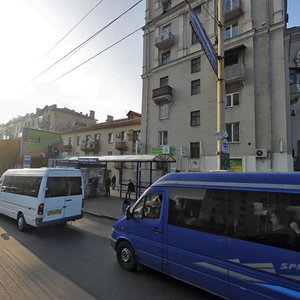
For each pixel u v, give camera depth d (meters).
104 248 6.56
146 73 26.92
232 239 3.52
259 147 17.97
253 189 3.47
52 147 28.36
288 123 17.39
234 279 3.41
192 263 3.95
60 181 8.48
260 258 3.19
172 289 4.28
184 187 4.38
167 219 4.46
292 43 22.17
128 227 5.18
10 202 9.12
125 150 31.36
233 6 20.38
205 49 7.32
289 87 18.17
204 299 3.96
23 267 5.09
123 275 4.82
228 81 19.41
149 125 25.75
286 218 3.08
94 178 17.88
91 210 12.68
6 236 7.60
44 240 7.21
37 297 3.87
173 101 23.89
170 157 15.12
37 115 53.91
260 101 18.33
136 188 15.94
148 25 27.41
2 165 30.78
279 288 2.97
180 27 24.30
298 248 2.89
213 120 20.77
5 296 3.88
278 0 18.41
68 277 4.66
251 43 19.14
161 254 4.45
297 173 3.15
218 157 7.70
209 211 3.91
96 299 3.88
